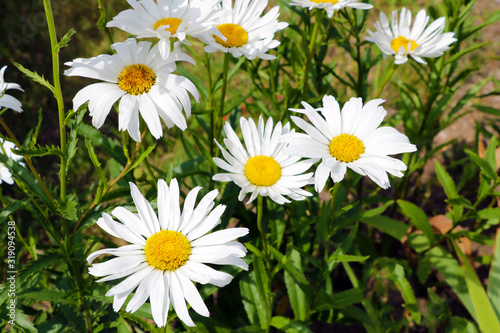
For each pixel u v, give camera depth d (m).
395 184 0.56
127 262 0.32
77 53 0.81
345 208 0.38
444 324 0.50
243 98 0.47
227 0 0.41
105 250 0.32
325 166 0.34
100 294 0.38
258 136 0.38
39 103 0.72
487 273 0.56
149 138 0.67
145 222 0.34
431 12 0.51
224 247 0.33
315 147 0.35
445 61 0.50
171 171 0.42
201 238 0.34
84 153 0.65
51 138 0.69
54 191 0.37
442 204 0.63
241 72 0.77
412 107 0.57
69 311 0.41
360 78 0.51
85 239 0.42
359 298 0.42
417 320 0.43
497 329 0.44
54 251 0.37
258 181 0.36
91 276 0.39
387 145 0.35
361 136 0.36
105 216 0.33
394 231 0.52
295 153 0.34
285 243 0.49
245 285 0.43
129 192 0.40
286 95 0.46
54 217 0.60
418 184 0.58
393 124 0.54
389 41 0.47
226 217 0.45
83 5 0.88
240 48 0.40
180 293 0.32
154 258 0.33
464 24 0.52
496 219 0.52
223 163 0.36
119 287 0.32
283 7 0.49
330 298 0.41
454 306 0.53
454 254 0.54
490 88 0.78
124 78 0.35
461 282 0.49
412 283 0.55
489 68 0.81
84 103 0.35
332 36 0.51
